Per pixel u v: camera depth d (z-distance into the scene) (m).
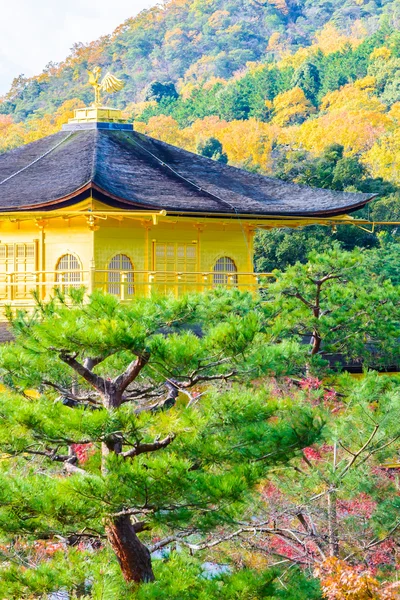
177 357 22.70
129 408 24.77
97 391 25.91
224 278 43.81
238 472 22.95
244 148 161.12
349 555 27.14
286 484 27.25
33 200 38.75
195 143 167.62
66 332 22.48
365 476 26.59
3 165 44.12
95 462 26.28
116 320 22.66
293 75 191.62
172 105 197.00
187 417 23.11
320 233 86.56
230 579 24.45
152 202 39.44
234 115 184.62
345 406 30.08
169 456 22.64
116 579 23.91
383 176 150.75
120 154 43.75
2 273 38.12
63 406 23.34
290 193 44.78
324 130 162.00
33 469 27.69
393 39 193.50
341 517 28.11
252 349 23.75
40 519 23.33
